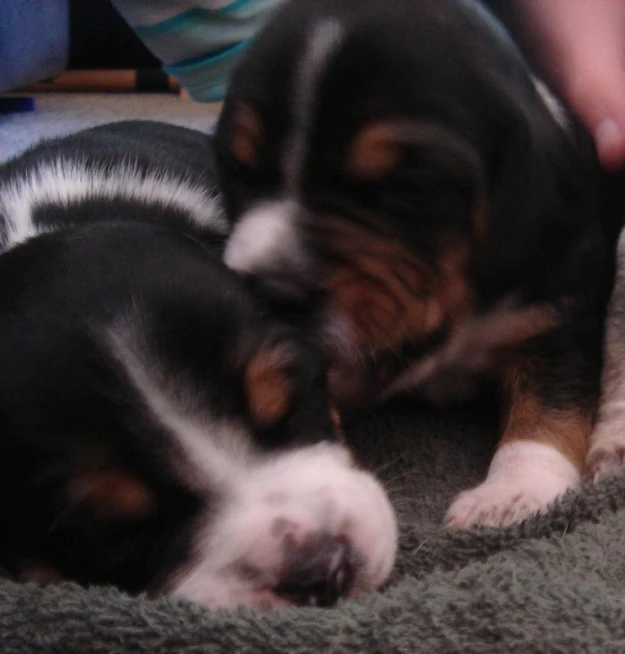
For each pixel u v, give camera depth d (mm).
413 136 394
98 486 345
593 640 309
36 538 349
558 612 315
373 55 394
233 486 348
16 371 349
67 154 485
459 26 414
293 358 369
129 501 346
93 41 1194
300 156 396
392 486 413
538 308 430
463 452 432
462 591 321
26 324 354
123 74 1178
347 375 407
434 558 362
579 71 463
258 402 357
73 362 347
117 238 377
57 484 345
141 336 350
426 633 310
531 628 310
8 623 314
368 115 391
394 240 399
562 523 366
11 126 893
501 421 443
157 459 344
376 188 396
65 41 1049
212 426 349
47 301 357
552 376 435
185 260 373
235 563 339
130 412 344
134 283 360
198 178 474
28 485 346
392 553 353
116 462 344
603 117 445
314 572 337
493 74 412
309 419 369
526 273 423
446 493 409
